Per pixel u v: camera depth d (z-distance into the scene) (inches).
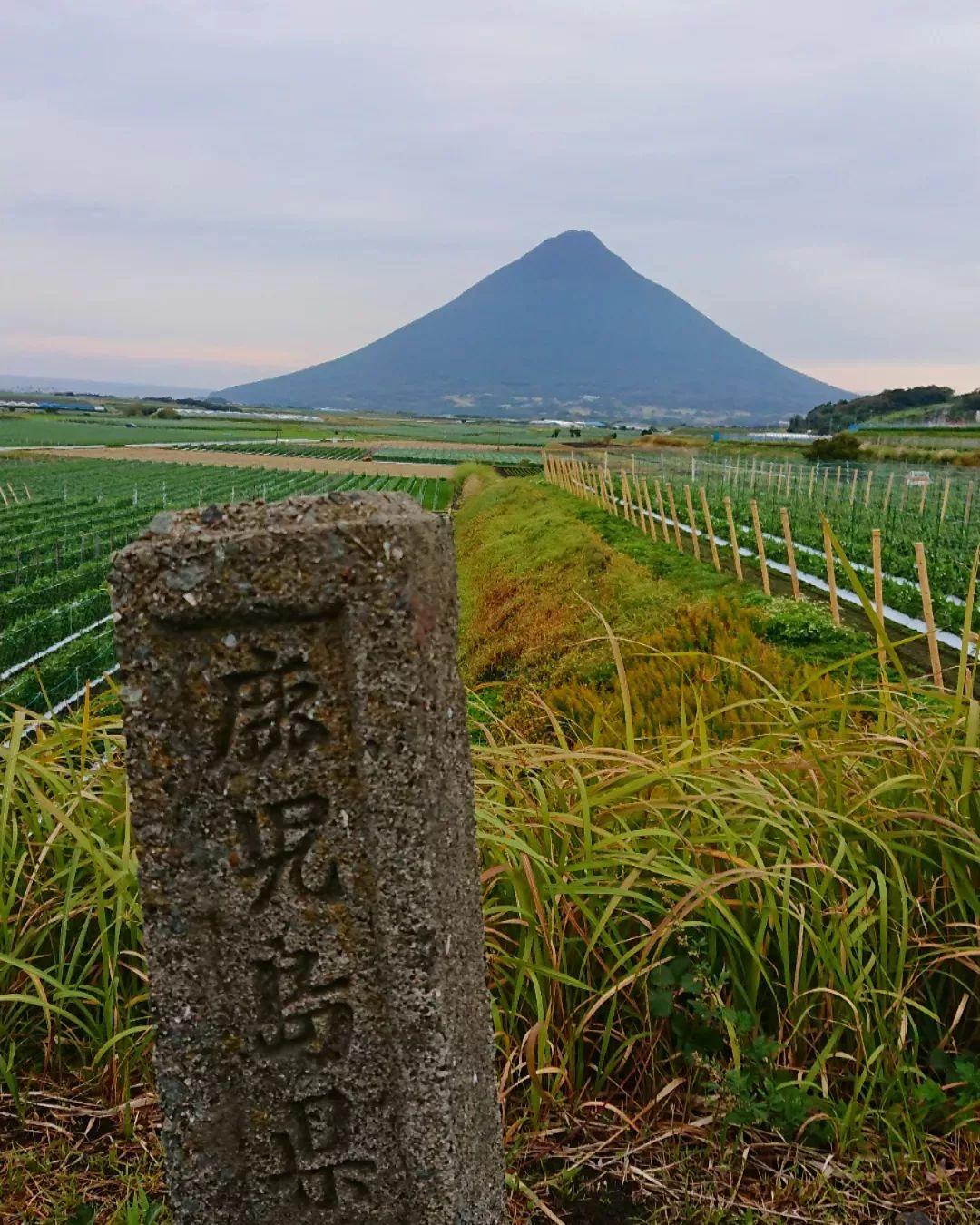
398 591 79.4
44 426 5108.3
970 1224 104.7
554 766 167.2
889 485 960.3
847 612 592.7
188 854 84.7
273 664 81.8
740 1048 123.9
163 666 82.4
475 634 802.2
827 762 147.9
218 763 83.5
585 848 129.0
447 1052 85.4
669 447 3134.8
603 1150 118.5
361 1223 89.8
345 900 84.8
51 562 1181.1
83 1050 133.7
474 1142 89.8
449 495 2268.7
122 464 3016.7
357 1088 87.5
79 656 721.6
